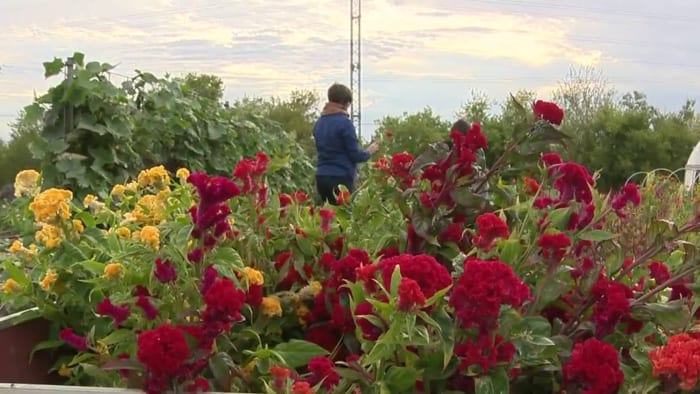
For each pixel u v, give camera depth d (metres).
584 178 1.93
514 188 2.22
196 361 1.55
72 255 2.09
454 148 2.01
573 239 1.84
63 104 4.54
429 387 1.59
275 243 2.28
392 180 2.51
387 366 1.58
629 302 1.72
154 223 2.31
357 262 1.96
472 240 1.88
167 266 1.75
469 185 2.06
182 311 1.74
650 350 1.63
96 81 4.55
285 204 2.55
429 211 2.01
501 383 1.50
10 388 1.50
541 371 1.67
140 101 5.90
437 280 1.52
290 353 1.81
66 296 2.07
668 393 1.55
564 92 29.73
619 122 26.89
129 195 2.74
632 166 26.59
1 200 5.85
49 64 4.53
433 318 1.52
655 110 29.19
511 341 1.56
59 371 2.07
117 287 1.85
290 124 28.27
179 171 2.60
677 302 1.72
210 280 1.70
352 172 6.59
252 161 2.34
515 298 1.48
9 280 2.11
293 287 2.16
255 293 1.91
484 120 18.69
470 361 1.50
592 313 1.80
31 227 2.86
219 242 1.94
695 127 29.12
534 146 2.03
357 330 1.66
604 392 1.52
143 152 5.57
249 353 1.77
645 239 1.97
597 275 1.79
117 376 1.77
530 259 1.76
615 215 2.06
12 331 1.99
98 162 4.56
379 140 6.45
